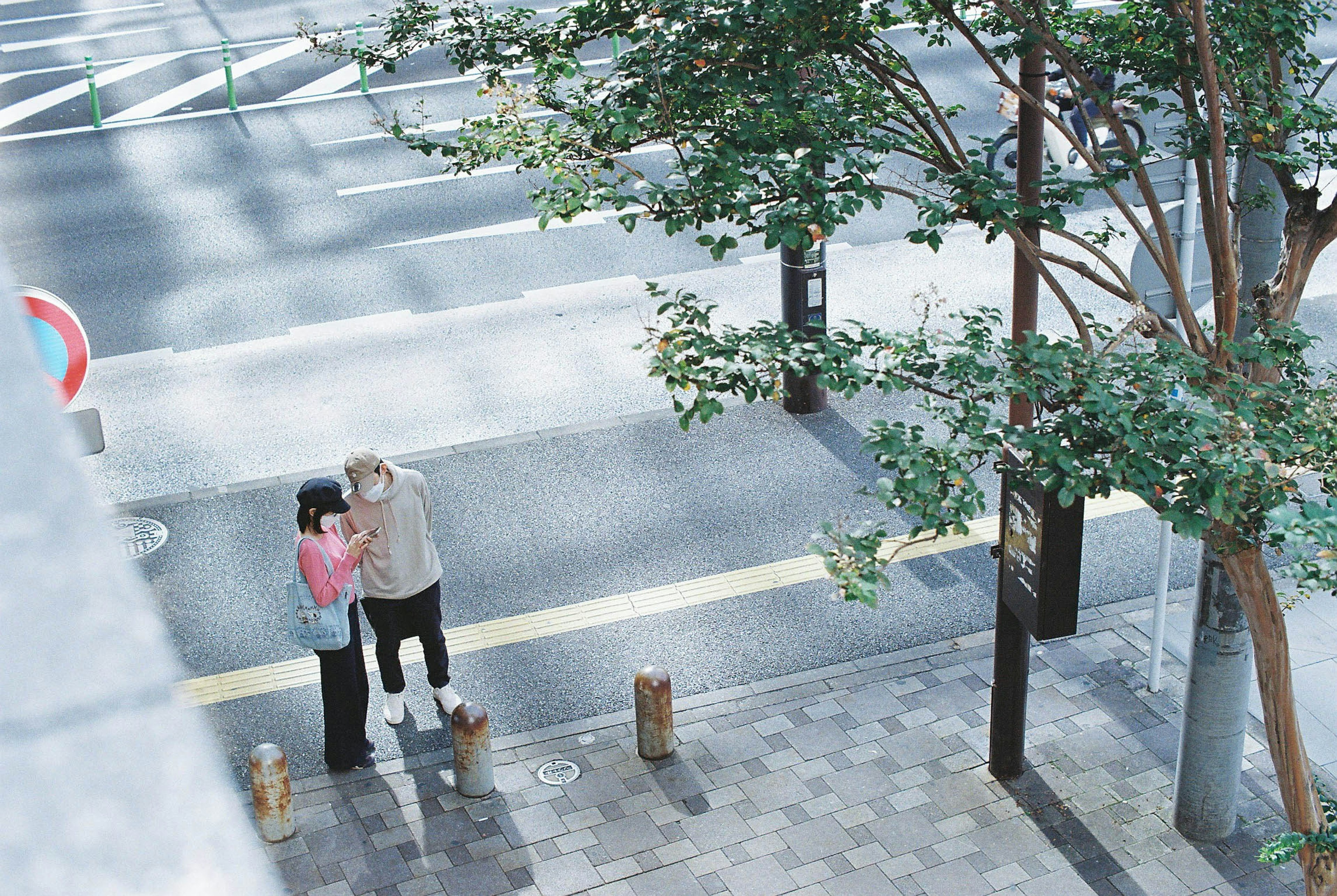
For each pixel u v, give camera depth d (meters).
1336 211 5.22
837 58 6.38
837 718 8.02
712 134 5.48
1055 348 4.62
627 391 12.27
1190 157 5.44
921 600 9.20
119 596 0.42
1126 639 8.69
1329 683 8.12
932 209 4.70
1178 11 5.41
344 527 7.62
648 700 7.57
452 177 17.20
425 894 6.74
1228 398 4.62
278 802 7.04
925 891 6.66
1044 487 4.52
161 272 14.86
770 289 14.10
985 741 7.78
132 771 0.42
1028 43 5.79
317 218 16.17
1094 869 6.78
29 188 17.19
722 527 10.12
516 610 9.23
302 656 8.80
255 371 12.77
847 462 10.97
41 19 24.19
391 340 13.33
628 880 6.80
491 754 7.44
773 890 6.70
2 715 0.38
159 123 19.22
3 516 0.39
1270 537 4.48
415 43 7.28
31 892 0.38
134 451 11.43
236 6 24.53
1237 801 7.04
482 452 11.30
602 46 21.17
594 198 4.73
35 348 0.42
